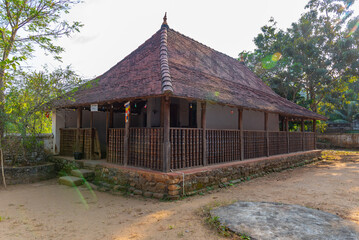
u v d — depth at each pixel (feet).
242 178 30.53
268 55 82.17
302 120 52.75
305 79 77.77
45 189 26.94
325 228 14.55
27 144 33.30
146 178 23.13
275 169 38.24
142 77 26.32
